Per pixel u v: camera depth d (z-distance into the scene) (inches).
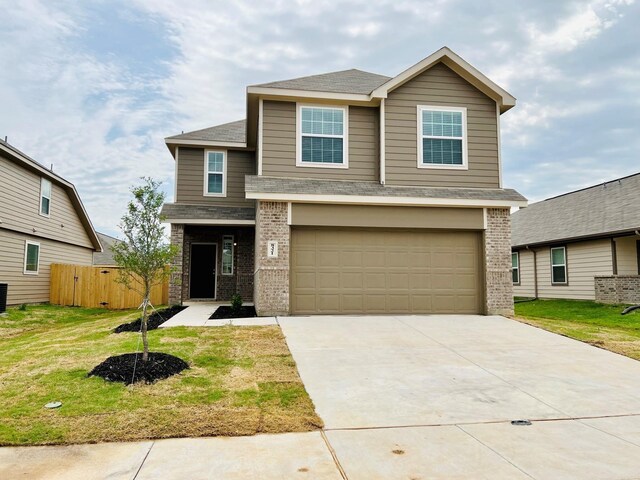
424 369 267.1
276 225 431.5
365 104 482.0
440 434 177.5
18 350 307.4
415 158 472.7
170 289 578.6
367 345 320.2
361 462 151.5
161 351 283.0
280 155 466.3
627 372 269.4
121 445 163.2
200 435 172.2
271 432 176.4
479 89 489.7
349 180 474.9
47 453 156.1
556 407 211.0
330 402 211.6
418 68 469.1
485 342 337.1
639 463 153.6
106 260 1081.4
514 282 849.5
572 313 570.9
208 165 663.1
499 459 155.2
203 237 668.7
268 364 266.4
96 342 322.3
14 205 575.2
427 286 454.6
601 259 638.5
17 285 589.0
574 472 145.6
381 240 452.1
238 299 507.2
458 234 463.5
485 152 484.7
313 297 438.0
